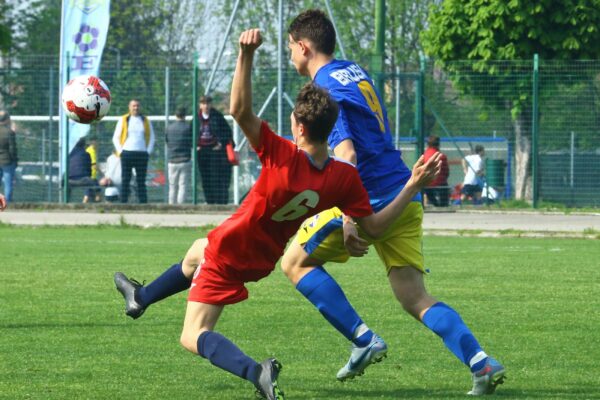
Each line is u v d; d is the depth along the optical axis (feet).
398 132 184.14
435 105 187.21
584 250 124.26
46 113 189.67
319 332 66.59
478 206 182.29
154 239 136.56
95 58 183.42
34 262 107.65
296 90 184.14
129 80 190.19
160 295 50.42
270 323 70.08
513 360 57.82
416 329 68.03
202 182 179.32
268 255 44.60
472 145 187.21
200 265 45.11
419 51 343.67
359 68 52.39
